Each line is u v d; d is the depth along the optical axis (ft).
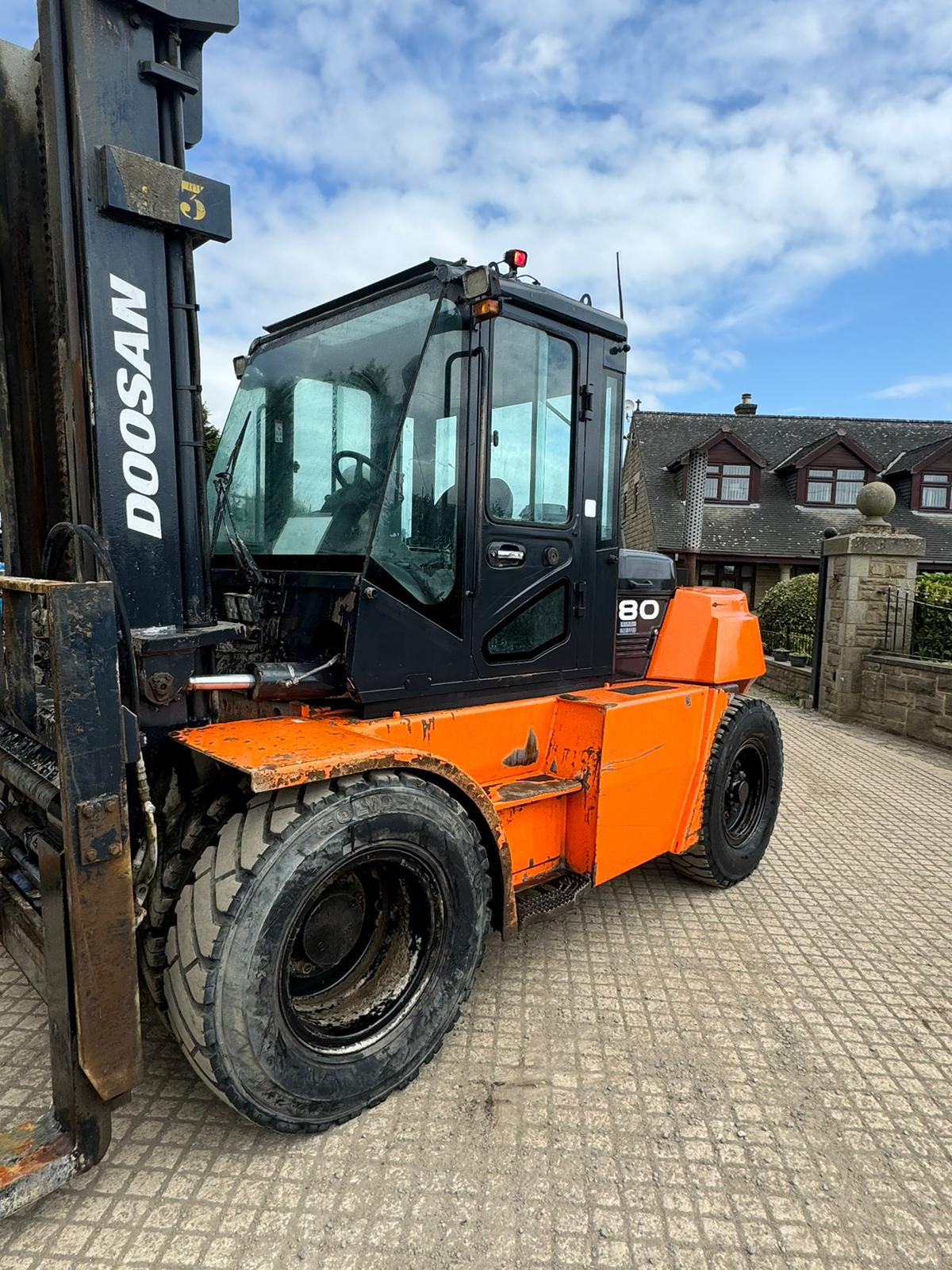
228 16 6.81
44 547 7.07
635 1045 8.83
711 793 12.43
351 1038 7.39
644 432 79.77
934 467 69.21
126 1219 6.26
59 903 5.85
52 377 7.27
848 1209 6.63
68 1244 6.02
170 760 7.34
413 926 8.05
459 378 8.48
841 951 11.25
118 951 5.96
